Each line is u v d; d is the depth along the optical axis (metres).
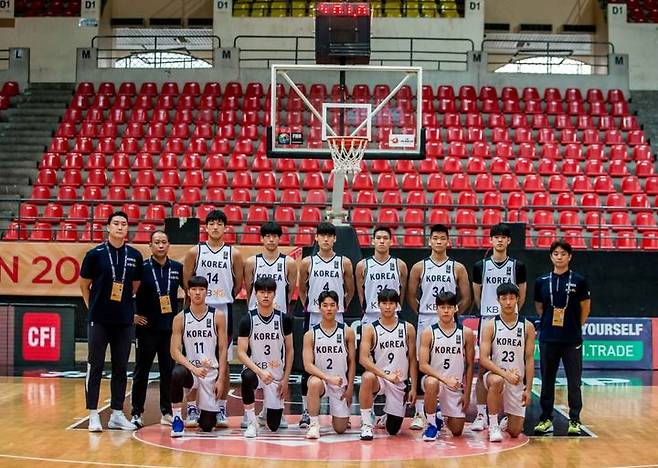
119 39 23.45
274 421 7.65
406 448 7.05
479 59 19.30
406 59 20.14
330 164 16.67
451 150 17.06
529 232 14.70
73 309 11.88
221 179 16.06
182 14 22.94
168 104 18.64
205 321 7.59
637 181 16.05
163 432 7.60
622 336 12.14
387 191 15.65
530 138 17.72
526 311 11.98
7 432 7.55
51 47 20.78
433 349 7.53
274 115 11.16
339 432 7.61
